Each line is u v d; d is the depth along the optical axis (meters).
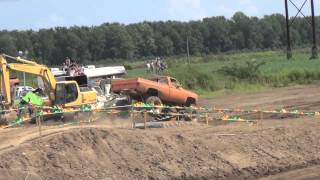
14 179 12.50
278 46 186.50
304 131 18.53
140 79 28.91
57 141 14.48
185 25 171.50
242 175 14.70
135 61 137.75
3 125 23.22
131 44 150.50
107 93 31.94
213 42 175.88
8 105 26.41
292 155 16.44
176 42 165.88
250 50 176.88
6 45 116.00
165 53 162.00
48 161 13.44
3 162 12.98
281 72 53.47
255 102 37.09
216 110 24.39
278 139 17.45
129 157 14.44
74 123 24.39
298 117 25.31
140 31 158.88
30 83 50.59
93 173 13.41
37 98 27.14
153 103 28.70
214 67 59.84
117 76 54.00
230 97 41.50
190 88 47.19
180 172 14.27
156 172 14.03
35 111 23.69
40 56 127.31
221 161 15.27
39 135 16.84
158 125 21.30
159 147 15.27
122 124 23.27
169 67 64.94
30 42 126.25
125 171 13.80
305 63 64.81
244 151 16.20
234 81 49.84
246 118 27.64
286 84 49.75
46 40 129.25
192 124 22.09
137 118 26.06
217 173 14.60
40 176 12.87
